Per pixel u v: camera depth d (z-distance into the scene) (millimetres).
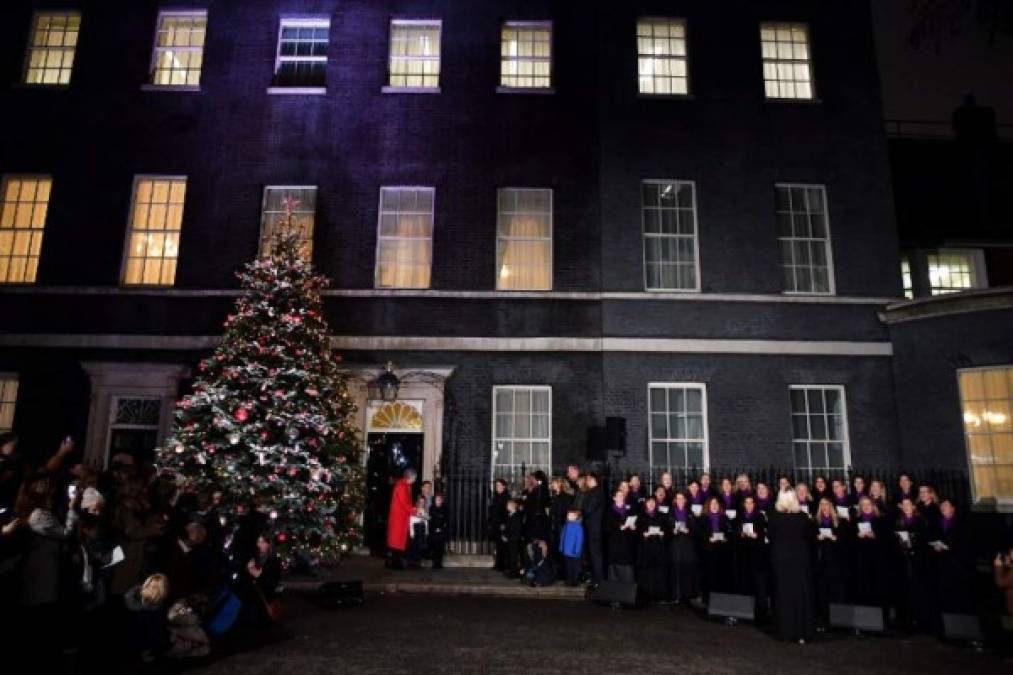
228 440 12453
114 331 15969
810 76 17734
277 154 16906
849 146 17188
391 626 9320
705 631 9602
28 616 6906
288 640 8516
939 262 19031
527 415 15758
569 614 10430
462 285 16250
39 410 15578
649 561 11367
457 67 17391
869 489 11711
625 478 15008
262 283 13672
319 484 12461
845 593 10180
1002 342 14352
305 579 12266
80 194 16703
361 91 17234
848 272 16578
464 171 16844
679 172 16891
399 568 13477
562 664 7750
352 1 17719
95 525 7598
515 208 16859
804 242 16844
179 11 17766
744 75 17438
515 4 17703
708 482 12602
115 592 7602
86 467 8609
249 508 10203
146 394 15578
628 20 17641
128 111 17125
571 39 17562
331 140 17000
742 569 10859
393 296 16109
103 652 7625
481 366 15828
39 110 17125
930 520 10180
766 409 15672
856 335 16125
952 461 14594
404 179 16812
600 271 16328
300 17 17703
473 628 9312
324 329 14414
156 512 8398
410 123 17094
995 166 20281
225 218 16562
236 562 9203
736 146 17047
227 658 7715
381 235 16703
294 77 17562
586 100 17250
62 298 16125
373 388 15578
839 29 17844
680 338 15922
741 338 15977
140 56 17469
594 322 16047
